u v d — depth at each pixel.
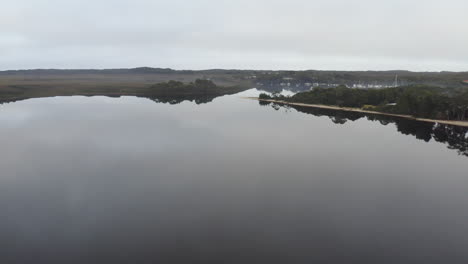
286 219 49.84
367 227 47.28
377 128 133.75
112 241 42.69
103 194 59.19
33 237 43.59
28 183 64.50
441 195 59.84
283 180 67.81
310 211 52.72
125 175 69.94
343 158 85.69
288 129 130.00
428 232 45.75
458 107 147.50
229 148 95.56
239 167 76.69
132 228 46.34
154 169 74.44
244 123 144.25
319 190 62.19
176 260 38.53
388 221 49.16
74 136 108.88
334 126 138.88
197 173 71.88
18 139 103.06
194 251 40.47
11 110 173.62
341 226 47.56
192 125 135.88
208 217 50.31
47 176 68.88
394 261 38.50
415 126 138.00
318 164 79.81
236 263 37.88
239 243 42.53
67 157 83.44
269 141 106.12
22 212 51.31
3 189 61.25
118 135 111.69
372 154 90.12
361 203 56.09
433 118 155.00
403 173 73.12
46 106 197.25
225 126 135.25
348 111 195.50
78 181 65.88
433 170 75.12
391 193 60.72
